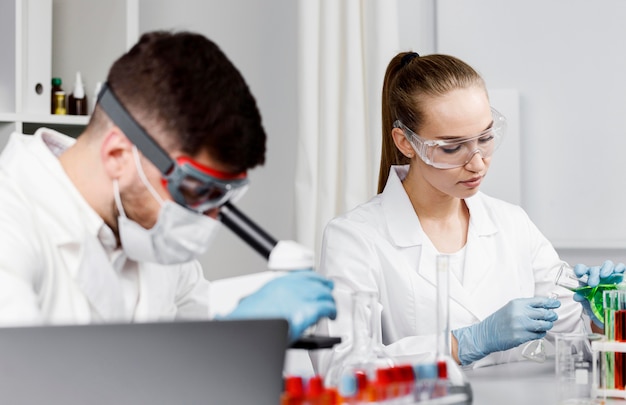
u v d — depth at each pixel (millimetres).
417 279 2607
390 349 2387
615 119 3650
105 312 1695
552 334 2658
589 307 2402
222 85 1512
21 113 3127
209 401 1255
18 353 1183
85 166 1644
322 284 1548
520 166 3703
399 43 3789
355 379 1404
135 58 1547
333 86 3527
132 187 1567
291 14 3871
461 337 2408
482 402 1777
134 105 1529
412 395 1461
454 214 2727
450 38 3762
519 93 3719
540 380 2100
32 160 1659
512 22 3717
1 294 1461
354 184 3482
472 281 2631
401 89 2531
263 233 1593
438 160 2441
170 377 1234
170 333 1234
